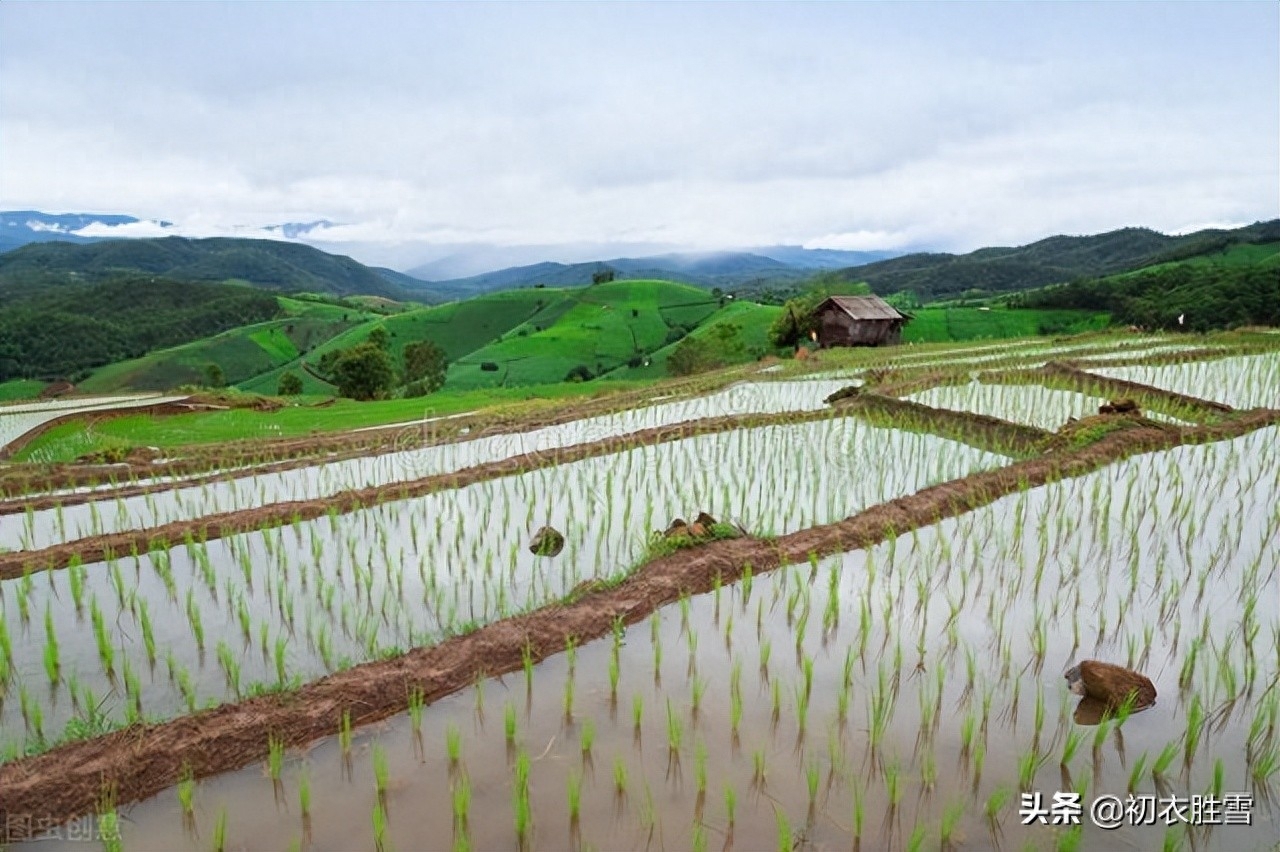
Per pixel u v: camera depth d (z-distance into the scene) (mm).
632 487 13062
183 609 8445
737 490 12648
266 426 25703
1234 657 6953
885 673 6801
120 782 5438
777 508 11703
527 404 26141
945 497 11320
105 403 37031
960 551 9578
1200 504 10945
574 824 5012
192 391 44375
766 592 8539
